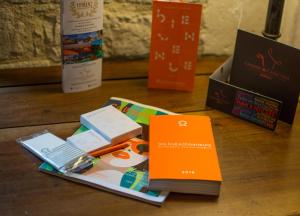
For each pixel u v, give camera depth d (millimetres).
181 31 1160
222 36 1441
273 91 1109
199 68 1376
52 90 1185
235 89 1101
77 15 1102
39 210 814
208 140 958
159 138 954
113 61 1376
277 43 1062
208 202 861
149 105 1147
